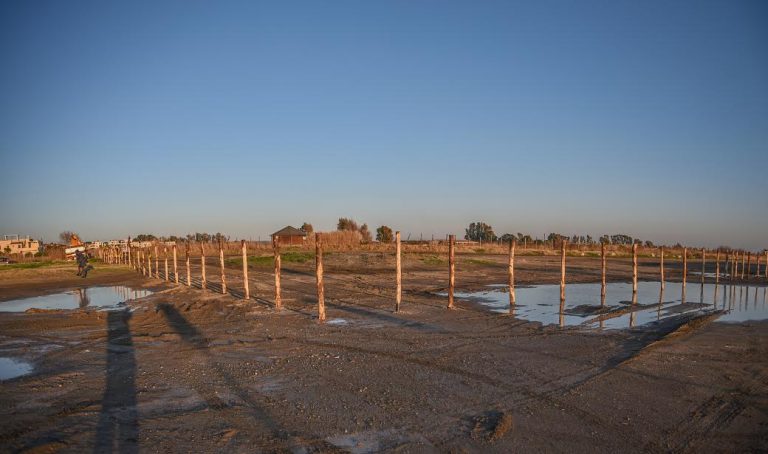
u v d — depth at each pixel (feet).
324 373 31.32
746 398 26.45
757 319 53.11
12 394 27.32
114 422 22.97
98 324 50.06
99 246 225.56
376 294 72.79
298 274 107.04
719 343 40.14
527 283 91.81
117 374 31.40
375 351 37.35
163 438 21.06
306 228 272.10
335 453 19.60
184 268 130.11
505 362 33.99
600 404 25.41
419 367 32.71
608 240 268.82
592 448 20.07
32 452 19.51
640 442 20.71
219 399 26.30
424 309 58.23
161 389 28.09
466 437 21.15
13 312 58.80
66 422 22.93
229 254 188.24
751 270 137.28
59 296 75.77
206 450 19.88
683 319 52.75
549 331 45.47
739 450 20.06
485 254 178.91
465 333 44.34
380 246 200.44
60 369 32.78
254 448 20.08
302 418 23.44
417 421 23.02
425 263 136.26
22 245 234.79
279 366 33.04
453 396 26.68
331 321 50.37
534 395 26.81
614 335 43.73
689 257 197.77
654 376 30.48
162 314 55.83
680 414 24.02
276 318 52.34
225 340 41.63
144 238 260.01
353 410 24.53
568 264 143.74
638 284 93.15
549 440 20.85
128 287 87.66
